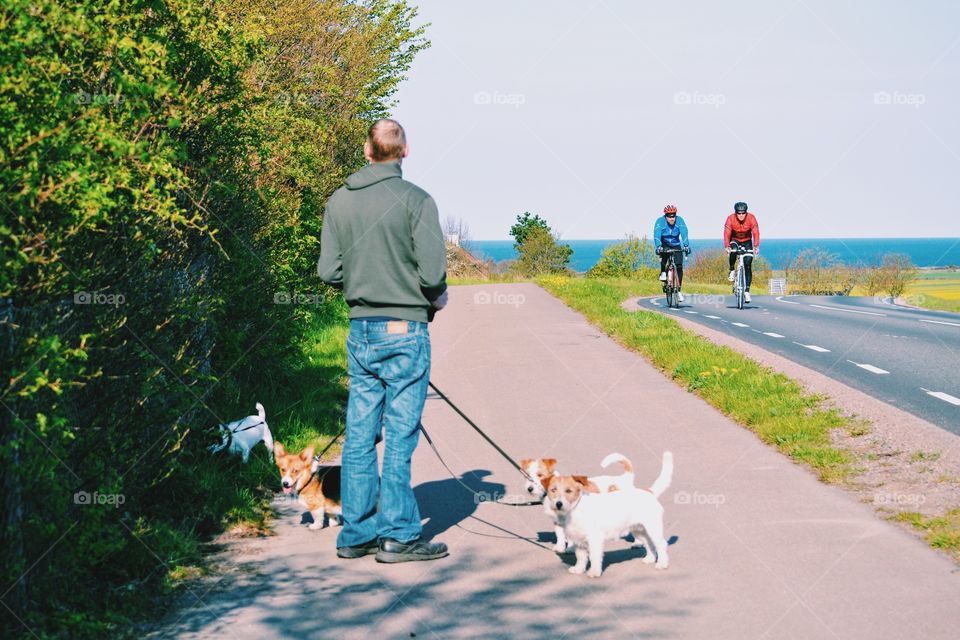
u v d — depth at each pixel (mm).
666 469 5168
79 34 4039
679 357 12219
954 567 4797
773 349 14016
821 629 4059
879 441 7441
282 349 9922
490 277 47375
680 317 19641
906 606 4281
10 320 3691
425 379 5223
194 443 6578
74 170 3680
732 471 6965
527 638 4016
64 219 3828
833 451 7207
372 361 5160
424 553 5156
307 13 15938
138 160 4461
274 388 9656
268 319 8883
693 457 7445
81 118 3906
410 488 5207
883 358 12844
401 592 4617
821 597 4434
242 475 6746
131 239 4672
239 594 4586
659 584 4711
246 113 7234
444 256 5074
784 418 8414
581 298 24375
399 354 5125
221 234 7242
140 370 5039
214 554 5234
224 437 6855
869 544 5199
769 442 7898
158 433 5523
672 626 4137
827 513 5824
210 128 6531
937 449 7004
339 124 17750
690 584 4691
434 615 4305
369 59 19812
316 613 4324
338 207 5188
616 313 18969
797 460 7258
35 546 4082
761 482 6629
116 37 4293
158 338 5199
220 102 6508
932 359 12664
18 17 3506
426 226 5043
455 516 6078
